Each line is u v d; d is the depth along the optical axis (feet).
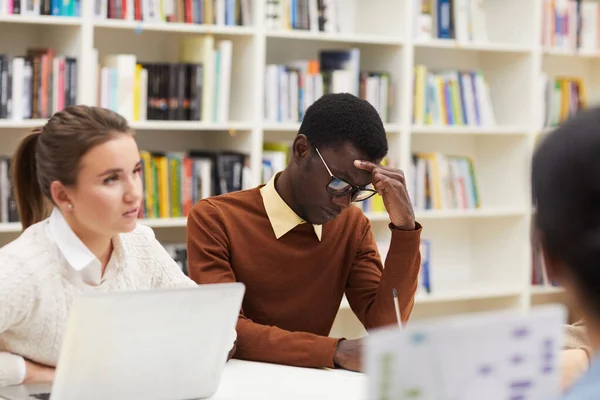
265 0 14.02
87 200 5.94
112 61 13.30
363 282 8.48
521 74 16.74
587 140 3.28
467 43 15.81
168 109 13.51
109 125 5.98
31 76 12.55
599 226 3.25
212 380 6.22
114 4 13.07
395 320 8.09
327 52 15.20
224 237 8.15
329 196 7.79
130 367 5.71
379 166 7.86
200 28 13.56
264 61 14.47
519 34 16.75
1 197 12.57
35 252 6.12
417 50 16.74
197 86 13.62
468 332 3.66
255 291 8.22
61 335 6.19
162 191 13.55
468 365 3.69
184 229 14.90
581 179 3.26
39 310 6.12
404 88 15.26
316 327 8.43
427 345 3.61
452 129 15.80
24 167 6.54
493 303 17.19
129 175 6.00
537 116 16.60
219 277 7.95
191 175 13.74
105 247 6.40
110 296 5.34
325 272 8.36
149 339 5.67
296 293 8.29
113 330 5.48
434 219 17.25
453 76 15.97
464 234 17.58
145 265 6.88
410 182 15.57
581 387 3.44
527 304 16.71
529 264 16.71
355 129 7.64
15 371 6.17
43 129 6.12
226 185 13.89
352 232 8.52
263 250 8.19
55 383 5.55
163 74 13.43
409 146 15.44
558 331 3.80
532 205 3.55
